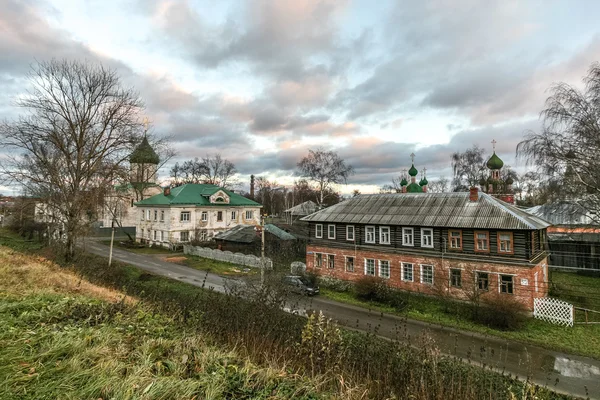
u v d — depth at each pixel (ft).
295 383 17.84
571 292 74.33
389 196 87.92
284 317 31.09
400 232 77.41
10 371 14.35
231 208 160.76
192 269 101.55
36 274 40.40
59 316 23.21
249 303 32.78
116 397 13.00
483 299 60.64
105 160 88.63
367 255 81.61
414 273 73.77
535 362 42.98
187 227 145.07
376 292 70.64
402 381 22.40
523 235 61.05
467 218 68.49
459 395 20.72
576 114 64.08
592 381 38.01
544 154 67.10
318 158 165.17
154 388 13.89
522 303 59.82
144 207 155.63
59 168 85.97
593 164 63.21
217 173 248.73
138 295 42.52
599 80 62.28
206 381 15.65
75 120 86.94
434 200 78.84
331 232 90.84
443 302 66.18
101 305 26.68
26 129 79.25
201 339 23.32
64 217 89.66
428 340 27.40
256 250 115.65
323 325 26.53
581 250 98.63
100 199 85.56
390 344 27.81
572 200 70.49
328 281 86.22
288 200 321.52
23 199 97.45
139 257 119.65
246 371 17.69
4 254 54.24
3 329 19.52
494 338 51.49
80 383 14.11
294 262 98.58
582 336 51.37
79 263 68.54
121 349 18.17
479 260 64.95
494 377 27.73
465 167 150.92
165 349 19.56
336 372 21.81
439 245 71.10
